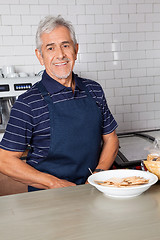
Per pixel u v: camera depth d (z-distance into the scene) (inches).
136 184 37.6
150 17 132.3
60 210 34.2
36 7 120.1
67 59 56.4
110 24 128.4
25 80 98.1
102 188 36.6
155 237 27.4
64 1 122.6
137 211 33.0
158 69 135.9
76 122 58.2
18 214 33.7
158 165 41.1
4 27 118.2
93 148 60.4
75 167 58.9
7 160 55.9
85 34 126.4
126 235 27.9
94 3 125.7
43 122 56.7
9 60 120.3
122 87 133.1
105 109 65.2
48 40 55.2
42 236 28.6
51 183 54.1
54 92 57.0
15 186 88.2
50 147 57.2
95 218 31.7
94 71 129.3
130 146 88.3
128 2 129.0
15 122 55.4
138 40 132.3
